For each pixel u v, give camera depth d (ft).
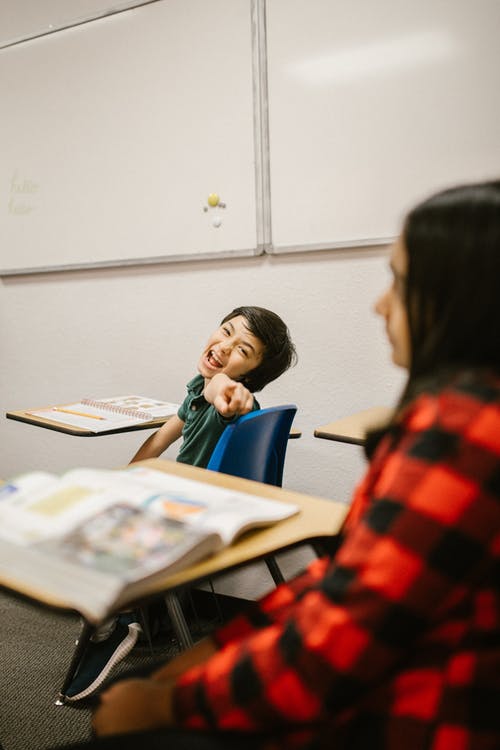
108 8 7.85
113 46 7.84
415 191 6.37
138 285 7.99
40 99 8.44
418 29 6.23
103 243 8.13
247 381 5.49
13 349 9.07
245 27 7.00
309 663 1.83
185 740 2.16
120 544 2.29
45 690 5.83
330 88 6.65
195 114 7.38
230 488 3.45
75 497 2.73
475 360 1.98
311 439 7.14
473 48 6.01
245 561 2.46
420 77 6.26
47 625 7.11
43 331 8.79
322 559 2.99
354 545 1.88
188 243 7.55
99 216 8.13
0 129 8.79
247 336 5.30
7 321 9.07
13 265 8.88
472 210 1.99
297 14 6.74
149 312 7.95
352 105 6.57
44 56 8.36
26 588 2.12
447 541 1.75
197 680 2.09
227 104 7.18
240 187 7.18
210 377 5.39
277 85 6.89
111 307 8.21
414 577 1.75
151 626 6.71
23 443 9.14
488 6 5.92
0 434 9.32
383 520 1.82
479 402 1.83
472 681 1.82
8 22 8.64
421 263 2.06
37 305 8.80
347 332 6.84
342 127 6.63
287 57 6.82
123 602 2.07
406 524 1.78
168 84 7.52
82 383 8.55
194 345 7.70
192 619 7.67
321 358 7.00
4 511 2.60
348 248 6.74
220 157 7.27
